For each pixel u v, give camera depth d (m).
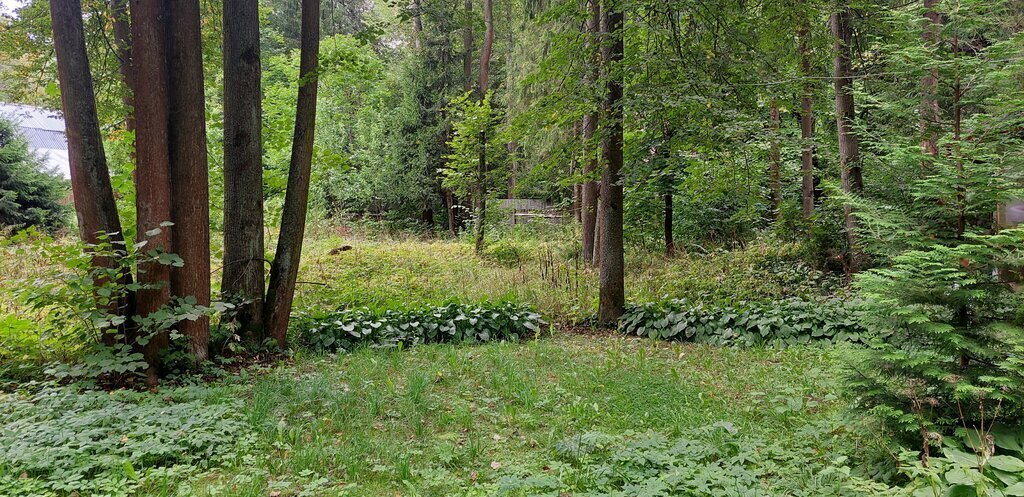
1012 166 3.47
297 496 3.29
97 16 6.94
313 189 19.55
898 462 3.29
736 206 13.63
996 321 3.26
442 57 22.44
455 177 15.86
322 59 7.16
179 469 3.48
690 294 10.15
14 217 14.52
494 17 21.59
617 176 8.77
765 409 4.82
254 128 6.74
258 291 6.83
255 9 6.66
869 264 8.91
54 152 27.05
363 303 9.67
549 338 8.28
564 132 13.79
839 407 4.68
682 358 6.87
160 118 5.70
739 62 7.63
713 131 7.48
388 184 22.11
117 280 5.71
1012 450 3.05
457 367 6.30
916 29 6.18
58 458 3.53
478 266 13.36
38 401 4.72
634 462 3.64
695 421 4.55
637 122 7.93
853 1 8.78
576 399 5.10
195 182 5.97
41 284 5.22
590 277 11.52
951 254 3.21
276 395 5.00
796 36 9.62
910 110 5.95
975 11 4.66
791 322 7.66
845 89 9.26
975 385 3.21
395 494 3.39
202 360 6.09
